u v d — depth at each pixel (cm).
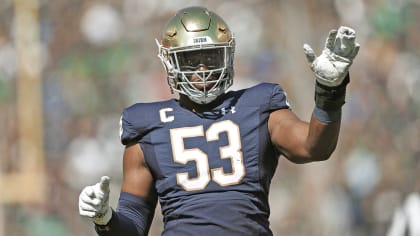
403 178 4100
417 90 4469
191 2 4256
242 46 4206
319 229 4031
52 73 4200
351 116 4269
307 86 4206
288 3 4231
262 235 1532
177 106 1592
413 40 4547
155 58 4228
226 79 1566
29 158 4022
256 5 4250
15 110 4100
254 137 1550
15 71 4166
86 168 3978
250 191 1534
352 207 4103
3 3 4241
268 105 1569
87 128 4075
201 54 1555
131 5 4312
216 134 1555
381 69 4428
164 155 1562
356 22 4425
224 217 1515
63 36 4247
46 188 3972
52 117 4119
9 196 3934
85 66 4206
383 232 4091
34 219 3903
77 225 3928
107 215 1526
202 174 1541
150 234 3800
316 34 4312
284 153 1548
